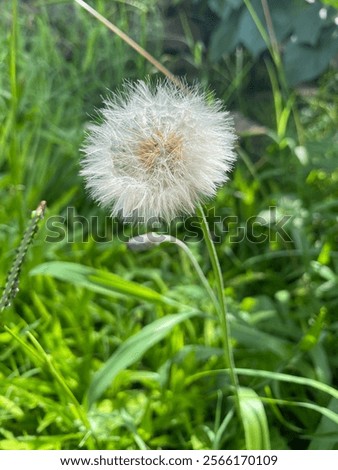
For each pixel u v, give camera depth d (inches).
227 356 10.8
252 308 15.0
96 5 21.9
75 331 14.4
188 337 14.8
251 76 23.3
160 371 13.1
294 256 16.9
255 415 10.7
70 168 19.2
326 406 12.5
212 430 12.6
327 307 15.2
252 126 21.4
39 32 21.7
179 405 12.7
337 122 21.5
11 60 13.4
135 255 17.6
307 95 23.0
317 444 11.4
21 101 19.1
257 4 20.5
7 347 14.2
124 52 21.7
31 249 15.4
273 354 13.5
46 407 12.3
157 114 9.3
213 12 23.9
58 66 21.1
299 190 18.6
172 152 9.1
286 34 20.4
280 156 19.9
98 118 10.3
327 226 17.9
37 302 14.3
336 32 20.3
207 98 10.0
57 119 19.8
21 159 17.6
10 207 17.1
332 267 16.9
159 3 23.8
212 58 21.6
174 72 23.0
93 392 11.7
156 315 15.0
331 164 19.3
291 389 13.3
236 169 20.0
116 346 14.6
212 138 9.2
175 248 18.1
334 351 14.1
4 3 21.9
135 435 11.9
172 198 9.1
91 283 12.5
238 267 17.0
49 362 10.8
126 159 9.2
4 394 12.8
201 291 14.9
